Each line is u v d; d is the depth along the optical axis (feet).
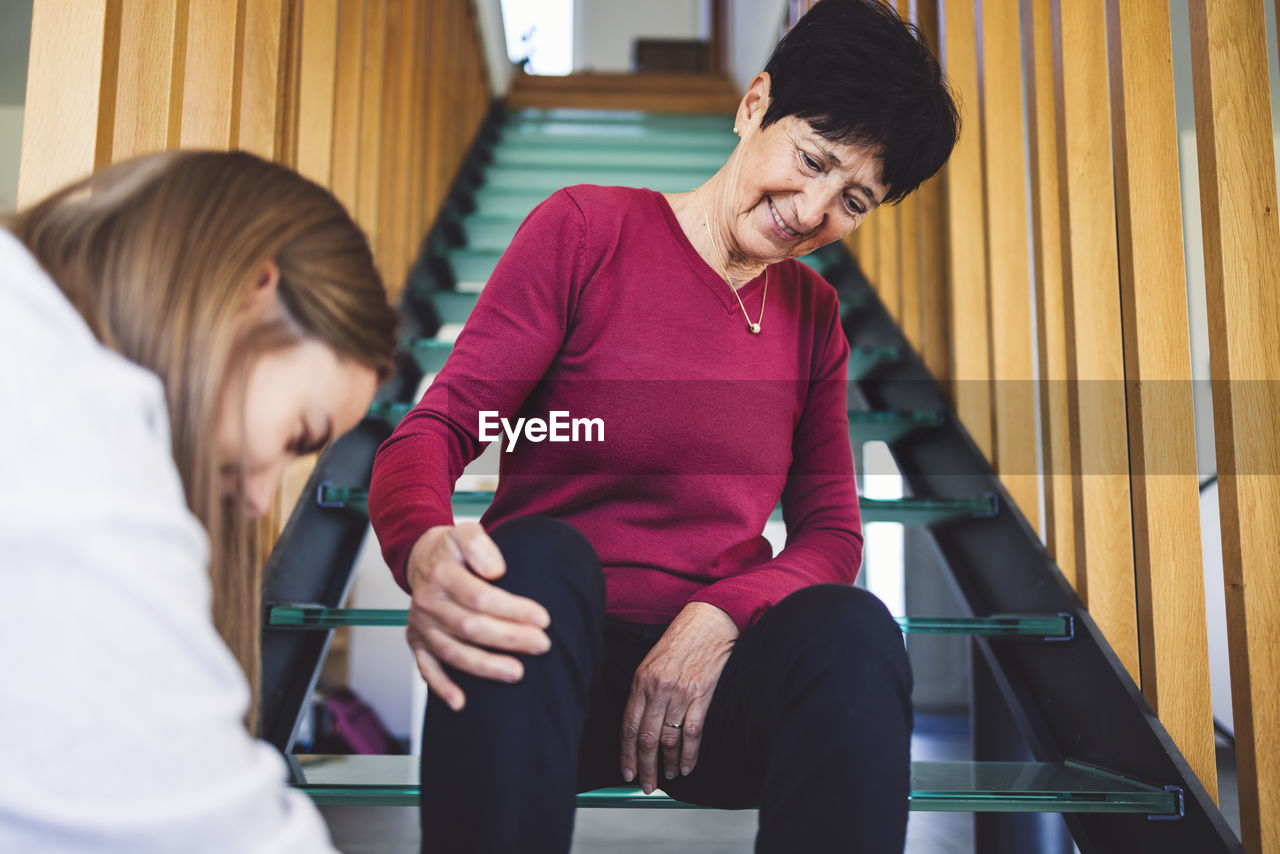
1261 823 3.94
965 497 5.98
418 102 9.32
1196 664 4.42
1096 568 4.85
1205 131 4.37
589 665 2.35
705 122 15.07
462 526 2.34
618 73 16.85
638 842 6.91
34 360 1.44
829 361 3.65
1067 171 5.19
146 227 1.70
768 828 2.22
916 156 3.22
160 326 1.66
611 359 3.21
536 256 3.15
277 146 5.11
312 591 5.12
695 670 2.76
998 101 6.31
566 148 13.85
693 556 3.16
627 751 2.82
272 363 1.78
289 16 5.26
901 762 2.24
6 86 12.03
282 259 1.80
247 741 1.54
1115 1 4.92
